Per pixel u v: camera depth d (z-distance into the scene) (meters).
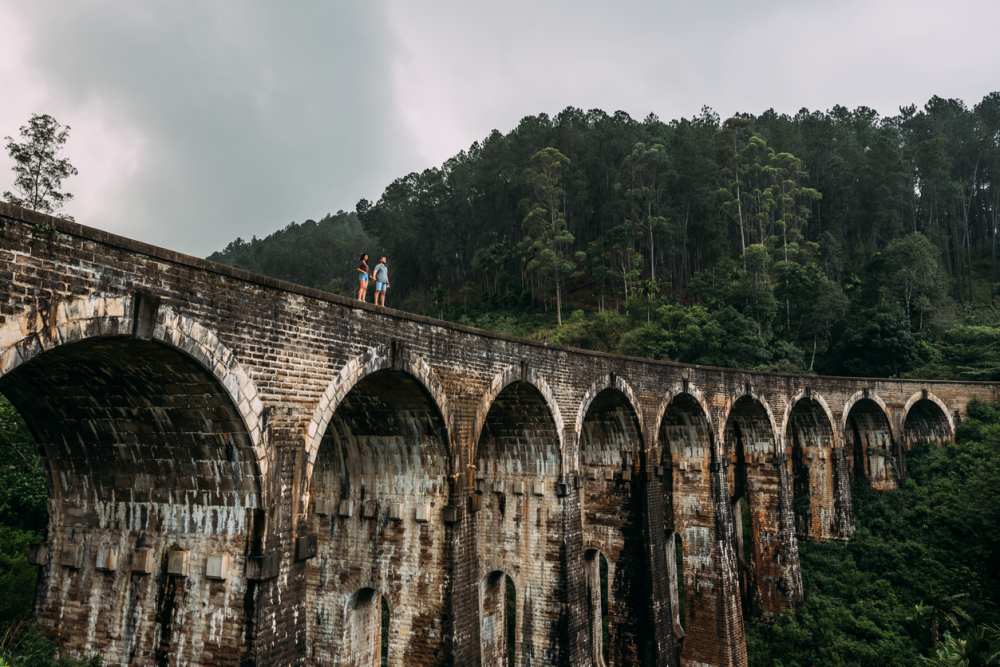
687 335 50.34
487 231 84.69
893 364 50.50
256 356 12.16
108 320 9.77
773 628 30.91
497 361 19.25
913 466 40.38
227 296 11.67
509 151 86.75
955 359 53.28
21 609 17.33
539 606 21.88
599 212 79.62
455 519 17.45
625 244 66.38
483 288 83.44
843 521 36.09
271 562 12.18
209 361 11.23
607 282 70.94
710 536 28.48
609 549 25.91
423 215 93.12
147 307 10.30
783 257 61.78
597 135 82.38
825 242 67.00
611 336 57.94
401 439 18.05
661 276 73.62
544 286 72.44
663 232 69.38
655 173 72.69
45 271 9.02
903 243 59.59
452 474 17.61
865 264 63.56
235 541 12.25
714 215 68.31
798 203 73.06
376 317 15.07
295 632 12.73
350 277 111.56
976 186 83.81
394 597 18.23
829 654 28.70
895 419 39.84
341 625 19.12
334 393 13.82
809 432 37.56
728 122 70.06
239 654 11.83
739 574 34.16
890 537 35.31
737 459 34.59
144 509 13.12
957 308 64.06
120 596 12.98
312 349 13.37
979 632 23.22
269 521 12.25
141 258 10.30
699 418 28.89
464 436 17.95
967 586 29.30
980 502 30.61
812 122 85.56
